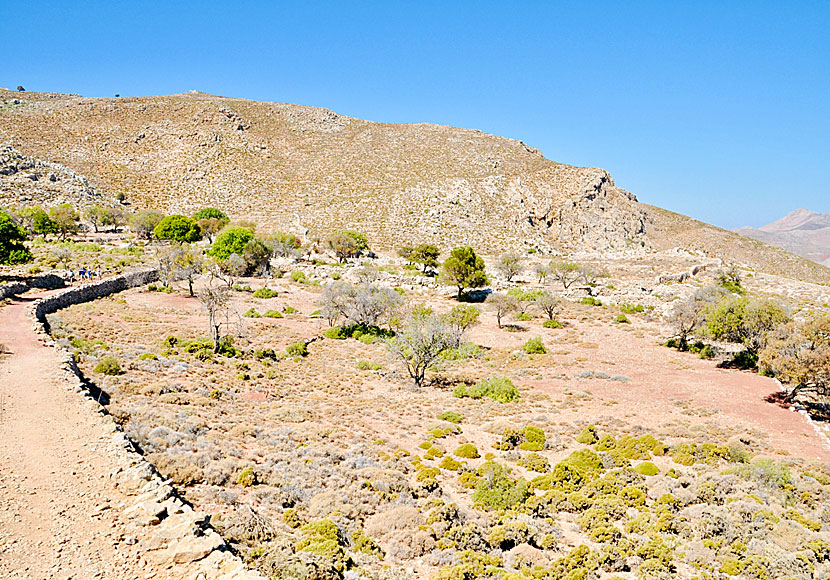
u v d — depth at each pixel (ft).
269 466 69.62
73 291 179.42
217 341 143.74
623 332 212.23
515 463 86.28
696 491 73.31
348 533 55.26
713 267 341.62
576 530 64.34
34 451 51.90
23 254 199.11
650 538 60.59
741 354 168.96
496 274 314.96
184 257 234.79
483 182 522.88
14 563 33.71
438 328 141.59
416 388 134.10
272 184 521.65
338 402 114.73
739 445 93.86
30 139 515.50
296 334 184.44
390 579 45.27
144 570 35.12
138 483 47.11
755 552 56.70
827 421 114.01
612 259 380.78
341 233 367.86
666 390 138.00
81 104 638.12
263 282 281.95
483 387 132.16
